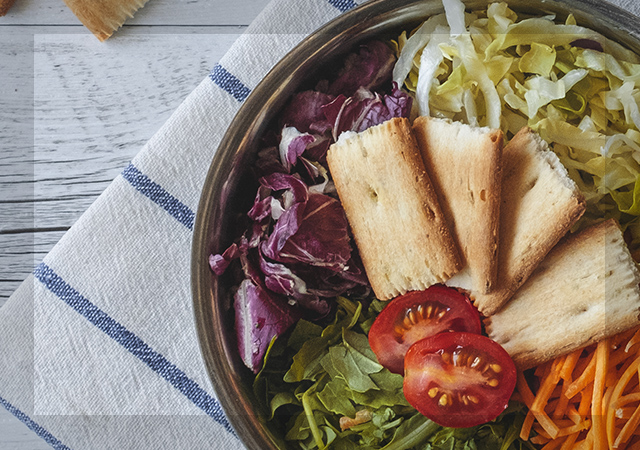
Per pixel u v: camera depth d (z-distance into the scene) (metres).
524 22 0.35
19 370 0.39
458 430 0.34
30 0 0.41
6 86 0.41
